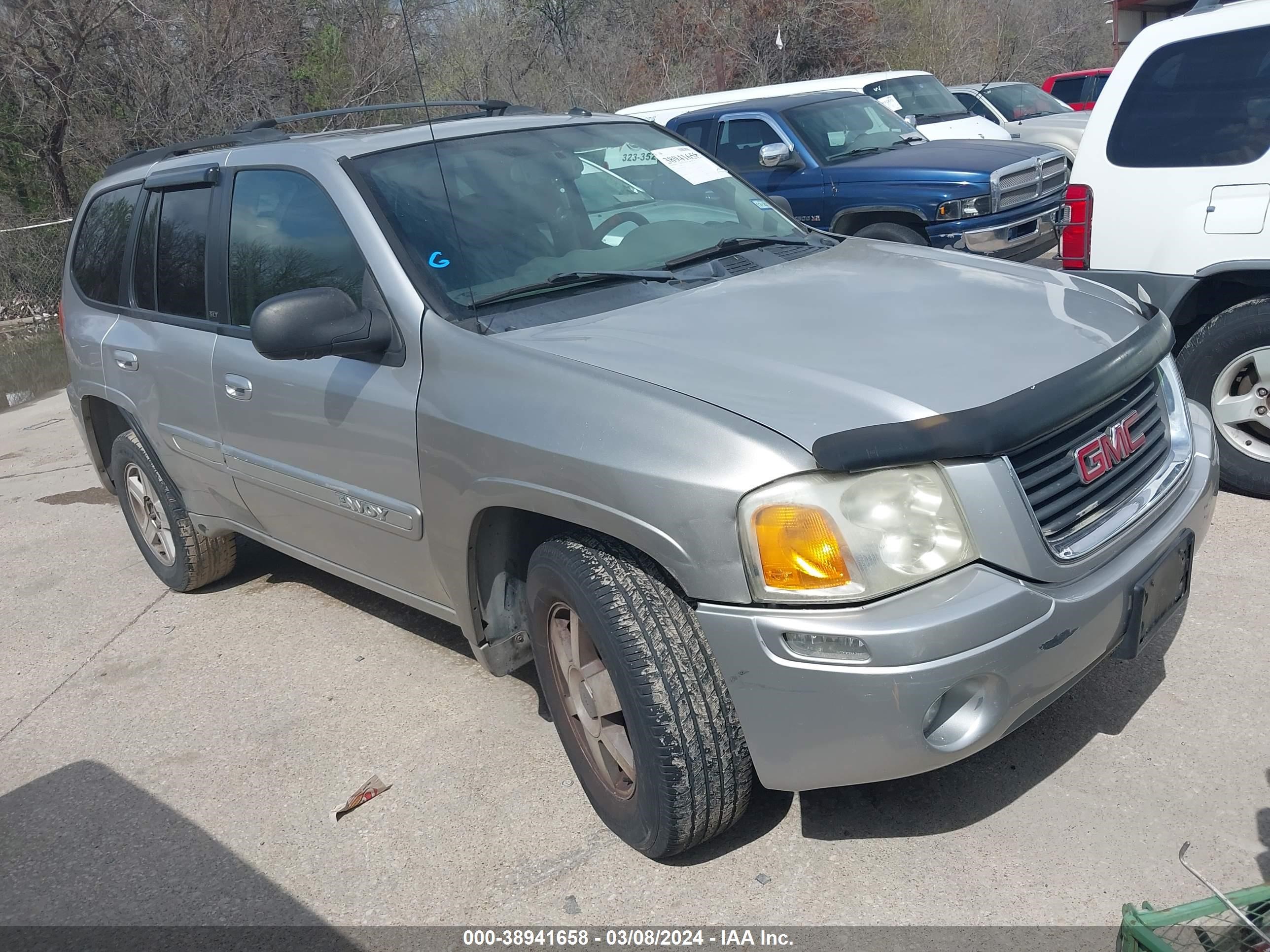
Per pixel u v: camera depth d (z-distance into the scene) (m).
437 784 3.37
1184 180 4.51
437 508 3.16
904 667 2.32
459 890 2.90
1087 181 4.80
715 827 2.75
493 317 3.17
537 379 2.85
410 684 3.99
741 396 2.56
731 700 2.58
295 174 3.73
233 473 4.12
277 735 3.76
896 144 9.83
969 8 30.05
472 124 3.92
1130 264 4.73
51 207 18.09
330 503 3.64
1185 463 2.99
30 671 4.55
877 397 2.49
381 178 3.53
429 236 3.38
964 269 3.46
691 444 2.49
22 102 17.36
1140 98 4.62
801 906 2.69
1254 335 4.45
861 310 3.03
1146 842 2.74
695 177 4.14
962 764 3.13
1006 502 2.42
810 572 2.37
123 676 4.39
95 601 5.22
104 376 4.82
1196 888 2.58
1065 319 2.95
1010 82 16.00
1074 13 34.50
